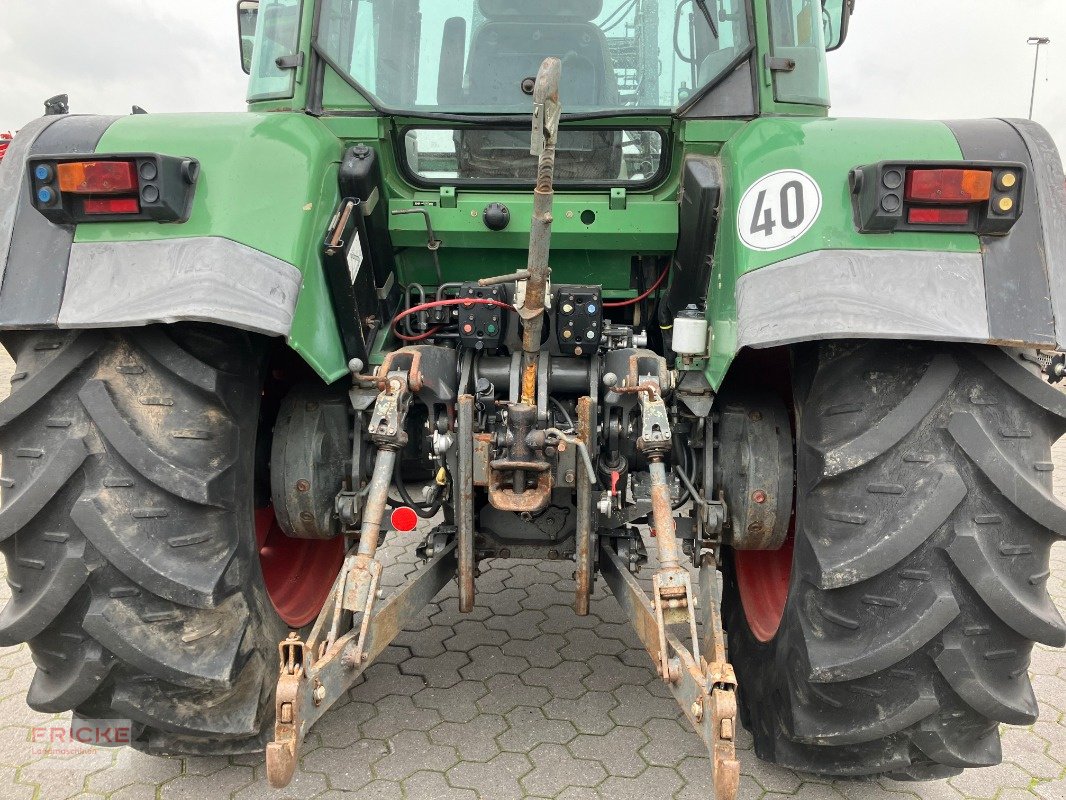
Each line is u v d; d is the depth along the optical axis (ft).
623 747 8.41
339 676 5.87
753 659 7.98
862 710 6.25
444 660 10.20
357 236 7.39
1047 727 8.83
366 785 7.79
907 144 6.45
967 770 8.11
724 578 9.18
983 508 5.83
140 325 6.05
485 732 8.67
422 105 8.40
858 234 6.09
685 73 8.33
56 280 6.05
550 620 11.30
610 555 7.98
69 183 5.97
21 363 6.28
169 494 6.05
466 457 7.31
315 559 9.21
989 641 5.95
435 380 7.73
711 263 7.57
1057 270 5.92
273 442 7.80
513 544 8.29
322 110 8.18
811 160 6.44
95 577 5.95
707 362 7.31
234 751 6.99
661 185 8.30
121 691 6.27
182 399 6.18
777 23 7.96
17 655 10.25
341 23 8.37
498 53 8.41
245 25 10.23
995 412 5.93
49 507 5.99
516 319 8.27
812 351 6.49
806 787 7.79
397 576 12.69
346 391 7.88
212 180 6.37
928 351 6.02
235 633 6.40
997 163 5.76
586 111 8.07
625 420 7.93
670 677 5.86
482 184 8.34
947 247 5.97
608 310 9.30
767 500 7.66
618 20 8.38
